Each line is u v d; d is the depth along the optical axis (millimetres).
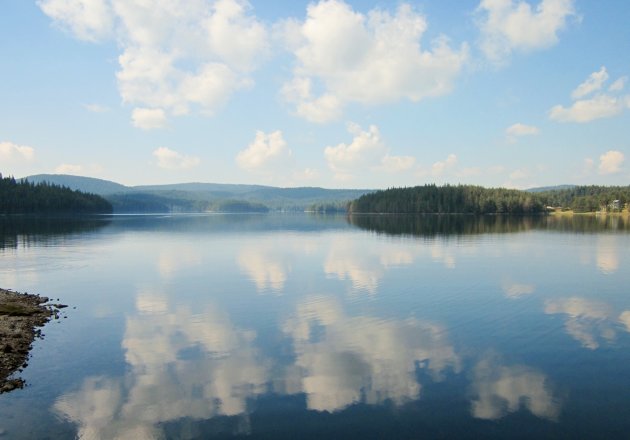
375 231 115625
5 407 14805
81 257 59312
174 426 13477
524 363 18500
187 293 34219
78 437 12914
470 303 30000
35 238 90562
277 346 20984
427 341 21594
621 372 17453
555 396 15312
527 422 13516
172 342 21797
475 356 19375
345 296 32531
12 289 36500
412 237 92562
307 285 37250
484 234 100062
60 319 26484
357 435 12812
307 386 16281
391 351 20141
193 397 15461
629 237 89750
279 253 63500
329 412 14234
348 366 18266
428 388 16031
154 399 15328
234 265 50719
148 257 59188
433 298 31625
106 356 19797
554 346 20734
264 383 16609
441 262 51500
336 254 61375
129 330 24000
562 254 59438
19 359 19406
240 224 175250
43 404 15016
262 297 32406
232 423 13609
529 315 26703
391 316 26578
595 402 14844
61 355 19953
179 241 86875
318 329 23844
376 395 15453
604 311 27625
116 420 13883
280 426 13383
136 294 34000
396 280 39375
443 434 12859
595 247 69000
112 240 88438
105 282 39656
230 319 26156
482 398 15156
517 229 119438
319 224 169000
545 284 37031
